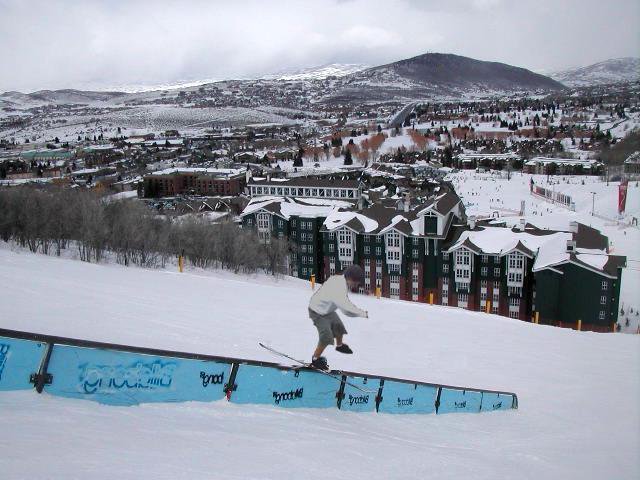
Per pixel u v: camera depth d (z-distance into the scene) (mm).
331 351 21797
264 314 28656
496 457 11883
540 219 138125
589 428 16609
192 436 8711
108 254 53500
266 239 72188
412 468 9547
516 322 43188
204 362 10688
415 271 76250
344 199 113250
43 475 6191
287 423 10781
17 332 8906
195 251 61094
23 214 49781
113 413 9141
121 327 17828
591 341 36250
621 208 137875
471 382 20719
